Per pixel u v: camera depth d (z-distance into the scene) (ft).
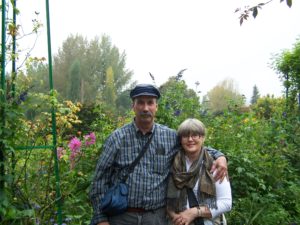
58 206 11.02
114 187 9.50
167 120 17.29
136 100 9.60
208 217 9.75
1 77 9.75
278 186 17.16
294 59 28.55
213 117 19.72
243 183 16.06
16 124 9.89
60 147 12.16
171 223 9.91
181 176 9.77
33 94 10.29
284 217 15.53
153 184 9.48
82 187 13.99
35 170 11.60
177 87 19.07
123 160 9.54
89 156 14.88
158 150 9.70
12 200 10.34
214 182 9.86
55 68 134.41
